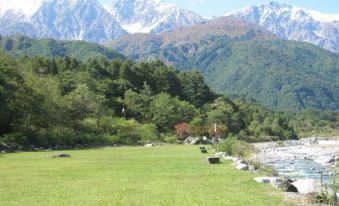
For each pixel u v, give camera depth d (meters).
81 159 34.44
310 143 101.25
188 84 152.50
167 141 80.81
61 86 107.25
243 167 26.19
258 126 139.50
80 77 117.19
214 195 17.00
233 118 125.62
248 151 44.41
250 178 21.84
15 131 55.50
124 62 150.38
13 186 19.58
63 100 73.94
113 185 19.72
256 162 30.72
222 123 114.88
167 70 151.50
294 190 18.03
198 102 148.62
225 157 35.12
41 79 77.50
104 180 21.39
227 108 128.88
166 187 19.06
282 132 149.38
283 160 45.03
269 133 142.88
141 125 88.88
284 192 17.72
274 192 17.69
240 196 16.75
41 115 64.94
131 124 84.69
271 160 44.44
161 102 109.31
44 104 66.12
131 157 37.09
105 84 121.12
